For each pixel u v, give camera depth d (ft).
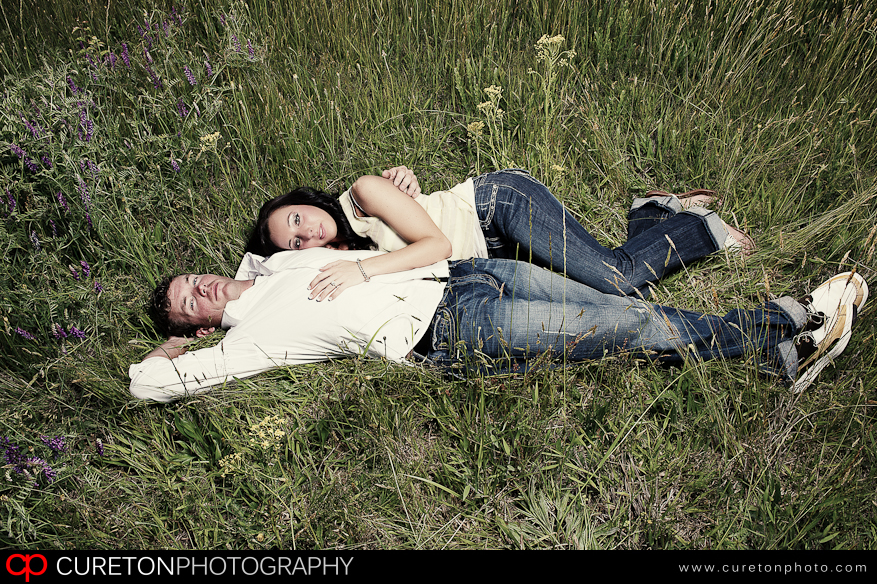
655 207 9.11
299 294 7.84
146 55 10.68
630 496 6.46
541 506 6.51
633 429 7.00
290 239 8.54
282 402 7.71
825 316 7.25
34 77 9.80
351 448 7.00
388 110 10.89
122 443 7.59
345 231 8.81
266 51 11.82
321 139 10.63
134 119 9.99
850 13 11.20
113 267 9.06
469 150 10.30
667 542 6.09
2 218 8.79
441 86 11.58
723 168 9.77
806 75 10.90
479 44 12.07
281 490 6.64
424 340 8.03
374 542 6.42
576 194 9.90
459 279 8.11
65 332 8.15
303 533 6.32
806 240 8.61
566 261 8.46
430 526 6.53
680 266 8.77
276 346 7.83
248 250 9.39
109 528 6.61
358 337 7.70
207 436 7.35
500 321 7.46
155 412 7.73
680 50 11.36
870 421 6.78
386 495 6.70
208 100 10.53
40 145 8.72
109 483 7.11
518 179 8.61
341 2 12.51
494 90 9.79
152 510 6.77
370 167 10.23
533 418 7.02
